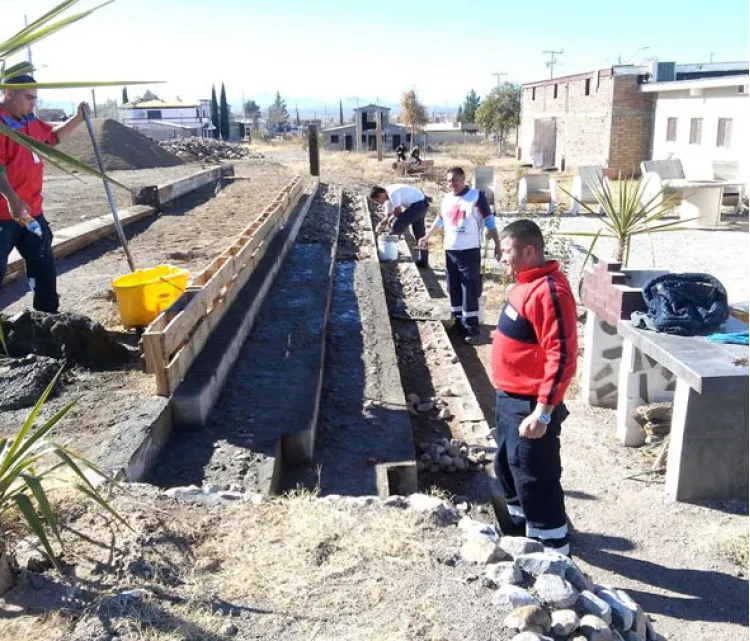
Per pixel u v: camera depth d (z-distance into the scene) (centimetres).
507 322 404
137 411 475
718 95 2255
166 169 2761
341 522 344
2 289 796
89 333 567
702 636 379
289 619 278
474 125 7831
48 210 1438
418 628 273
